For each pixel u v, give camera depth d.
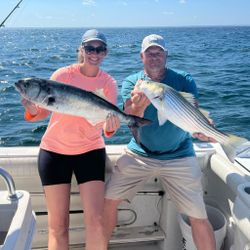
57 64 22.31
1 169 1.96
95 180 2.80
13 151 3.11
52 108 2.60
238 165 3.06
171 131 3.01
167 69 3.26
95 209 2.70
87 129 2.86
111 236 3.15
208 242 2.73
